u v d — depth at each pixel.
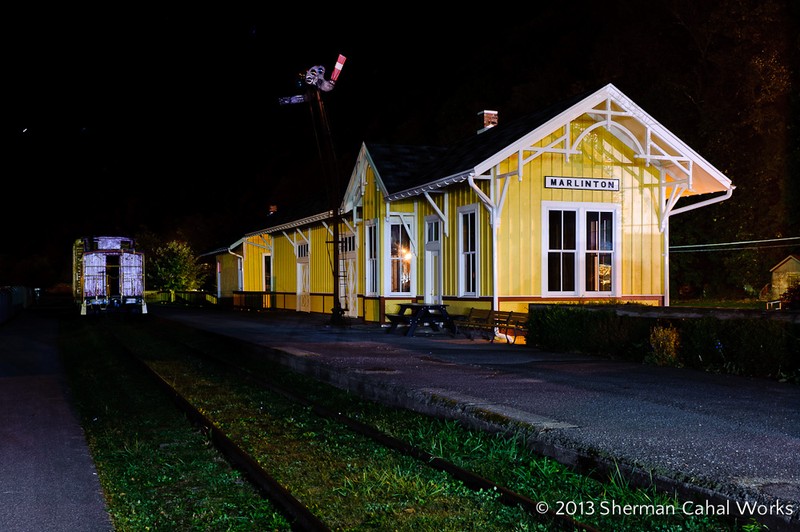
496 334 16.92
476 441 7.64
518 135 17.00
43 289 79.19
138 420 9.95
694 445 6.63
